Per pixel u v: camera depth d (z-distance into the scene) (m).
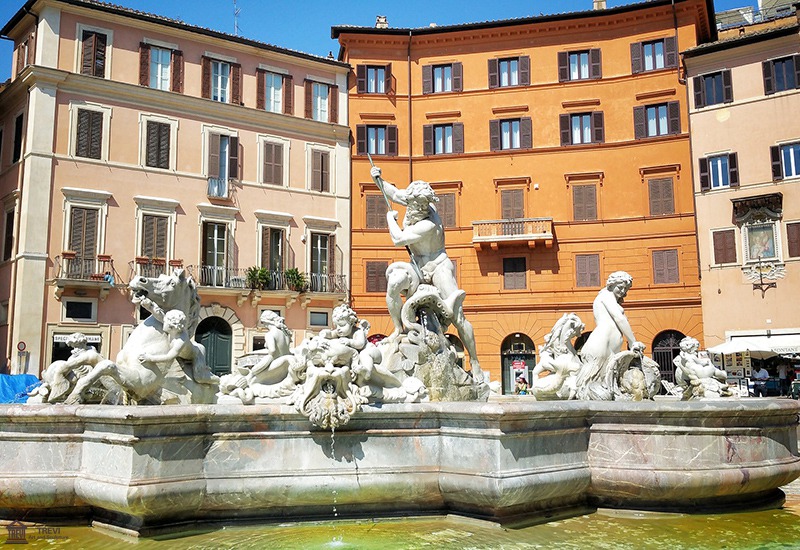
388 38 45.53
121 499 6.03
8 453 6.67
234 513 6.61
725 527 6.70
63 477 6.60
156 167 38.41
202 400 7.46
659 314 40.94
